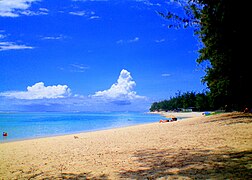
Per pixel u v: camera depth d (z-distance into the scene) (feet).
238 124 63.93
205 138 44.50
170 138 49.78
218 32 19.84
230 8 18.19
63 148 48.62
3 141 80.02
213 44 21.42
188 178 20.36
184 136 50.98
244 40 18.94
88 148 45.27
